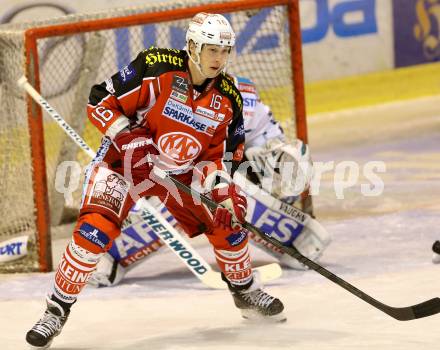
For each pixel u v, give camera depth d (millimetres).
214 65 9977
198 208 10742
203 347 10141
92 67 19266
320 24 34375
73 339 10953
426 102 33250
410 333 10359
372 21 35688
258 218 14516
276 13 17516
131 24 15891
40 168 15094
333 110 32500
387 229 16938
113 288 13852
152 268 15164
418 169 22797
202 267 11828
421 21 37000
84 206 10195
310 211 16500
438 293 12227
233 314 11859
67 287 10102
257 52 19125
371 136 28078
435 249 13969
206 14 10078
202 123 10453
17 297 13438
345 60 35188
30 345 10211
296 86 17250
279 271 12406
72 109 19219
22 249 15555
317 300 12359
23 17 27766
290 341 10250
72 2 28594
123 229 13992
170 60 10219
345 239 16422
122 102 10227
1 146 16453
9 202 16531
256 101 14828
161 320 11797
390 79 35562
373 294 12445
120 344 10539
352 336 10336
